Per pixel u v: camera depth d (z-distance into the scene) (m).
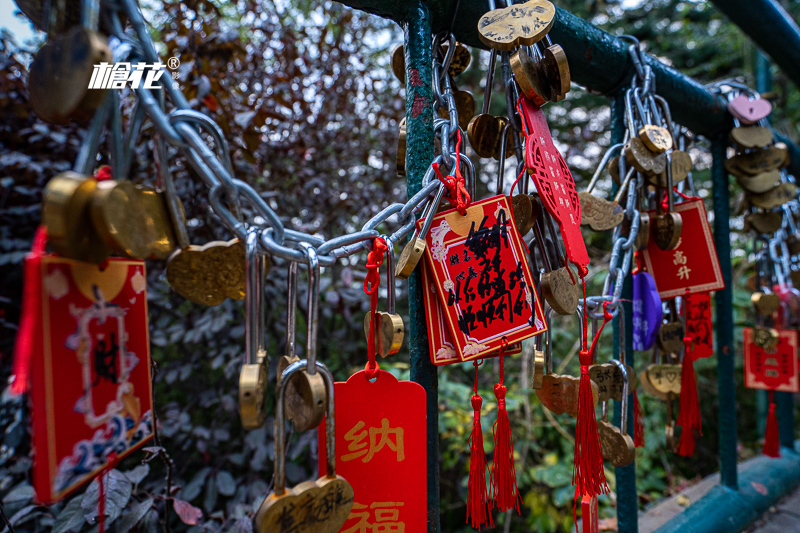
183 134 0.33
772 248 1.38
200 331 1.30
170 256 0.36
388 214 0.46
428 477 0.56
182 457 1.52
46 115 0.29
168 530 0.79
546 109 3.38
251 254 0.34
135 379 0.38
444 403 1.67
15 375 0.27
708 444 2.48
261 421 0.34
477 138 0.60
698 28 3.43
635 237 0.72
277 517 0.34
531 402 2.01
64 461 0.29
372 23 2.18
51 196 0.27
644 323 0.81
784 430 1.70
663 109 0.85
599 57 0.82
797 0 2.83
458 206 0.52
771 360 1.34
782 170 1.41
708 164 2.88
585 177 3.18
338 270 1.68
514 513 1.90
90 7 0.29
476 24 0.62
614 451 0.64
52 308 0.29
